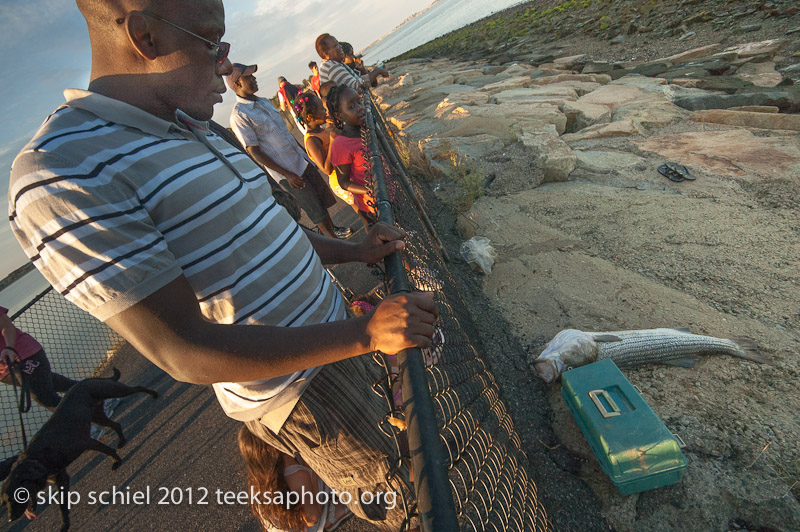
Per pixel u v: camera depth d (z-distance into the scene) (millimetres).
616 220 4391
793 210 3920
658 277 3543
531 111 7141
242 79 3744
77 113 888
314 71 5281
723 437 2264
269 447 1743
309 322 1215
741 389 2492
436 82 12172
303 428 1291
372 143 2305
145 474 3330
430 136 7207
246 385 1192
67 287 794
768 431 2242
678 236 3924
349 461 1379
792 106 5855
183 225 945
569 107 7312
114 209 811
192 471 3170
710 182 4652
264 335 897
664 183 4883
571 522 2141
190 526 2754
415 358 919
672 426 2383
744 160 4875
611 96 7793
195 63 983
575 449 2414
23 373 3617
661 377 2672
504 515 1575
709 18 11203
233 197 1047
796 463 2074
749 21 10109
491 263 4105
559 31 16672
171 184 924
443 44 31797
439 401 1500
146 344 833
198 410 3805
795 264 3309
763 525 1940
